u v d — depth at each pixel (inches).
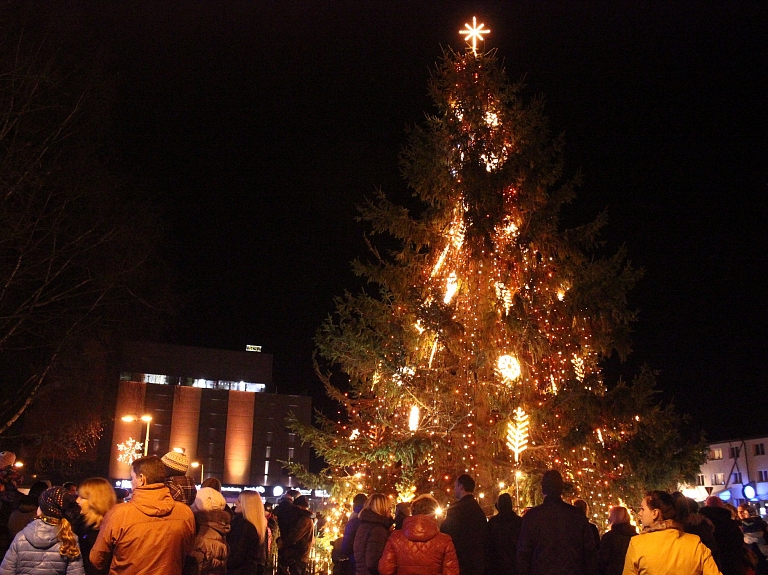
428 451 528.4
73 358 755.4
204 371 3316.9
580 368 578.9
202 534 267.3
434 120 639.8
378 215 622.5
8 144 692.7
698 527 303.3
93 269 757.3
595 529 282.2
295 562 417.7
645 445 543.2
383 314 608.1
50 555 217.0
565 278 596.4
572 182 615.8
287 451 3329.2
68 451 817.5
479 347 558.3
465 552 306.8
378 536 299.3
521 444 509.7
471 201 597.6
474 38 671.8
